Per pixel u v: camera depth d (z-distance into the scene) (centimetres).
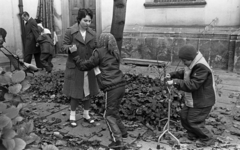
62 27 1130
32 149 194
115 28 460
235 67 778
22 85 224
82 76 386
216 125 404
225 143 344
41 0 1039
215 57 814
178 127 388
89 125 404
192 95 332
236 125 403
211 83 327
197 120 334
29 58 789
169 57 885
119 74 331
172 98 428
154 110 411
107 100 329
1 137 172
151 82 570
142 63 875
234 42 776
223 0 800
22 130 192
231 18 796
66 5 1110
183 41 853
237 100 532
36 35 753
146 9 926
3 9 912
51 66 800
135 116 418
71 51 358
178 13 877
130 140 352
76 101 399
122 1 451
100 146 341
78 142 346
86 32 392
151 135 371
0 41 369
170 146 337
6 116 176
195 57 322
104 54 325
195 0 843
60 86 579
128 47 951
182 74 355
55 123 415
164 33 882
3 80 216
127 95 481
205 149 327
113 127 323
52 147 188
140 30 930
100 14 1035
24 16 767
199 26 851
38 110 477
